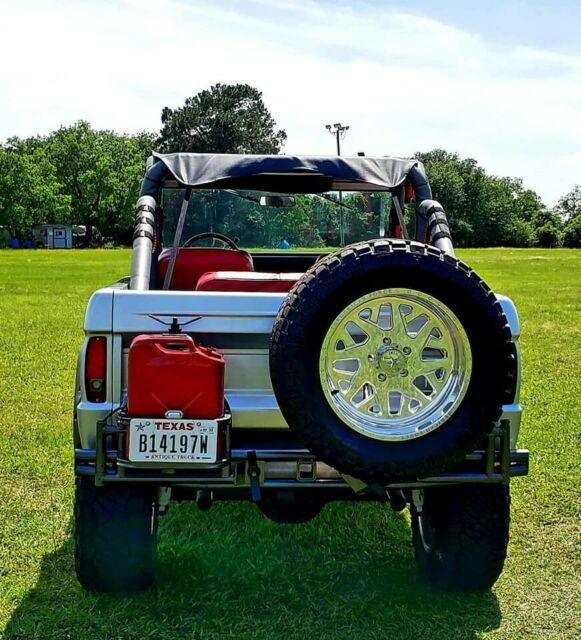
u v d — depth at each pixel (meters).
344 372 3.30
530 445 6.76
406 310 3.62
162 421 3.22
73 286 23.73
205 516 5.18
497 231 112.88
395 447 3.24
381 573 4.32
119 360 3.46
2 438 6.75
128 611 3.78
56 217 90.56
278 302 3.49
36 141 102.25
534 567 4.39
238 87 81.25
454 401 3.29
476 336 3.25
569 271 35.38
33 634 3.58
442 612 3.84
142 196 4.88
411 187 5.29
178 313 3.46
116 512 3.71
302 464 3.42
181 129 79.88
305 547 4.70
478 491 3.86
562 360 10.91
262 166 4.79
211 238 5.73
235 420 3.49
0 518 5.00
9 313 15.84
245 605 3.90
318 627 3.69
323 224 5.75
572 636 3.62
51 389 8.77
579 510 5.27
